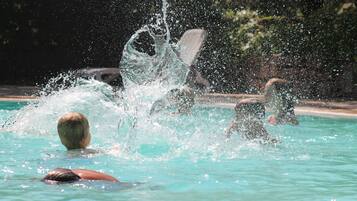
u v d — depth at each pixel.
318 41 29.11
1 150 11.56
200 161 10.59
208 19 33.31
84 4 35.53
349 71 28.08
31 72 35.88
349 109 21.69
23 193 7.61
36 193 7.59
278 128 16.41
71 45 36.00
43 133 13.87
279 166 10.27
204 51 32.22
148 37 34.12
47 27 35.91
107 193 7.63
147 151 11.41
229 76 31.20
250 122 12.83
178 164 10.23
